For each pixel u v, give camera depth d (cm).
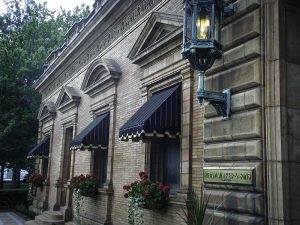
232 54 652
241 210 596
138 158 1066
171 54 932
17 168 3003
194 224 646
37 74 2869
